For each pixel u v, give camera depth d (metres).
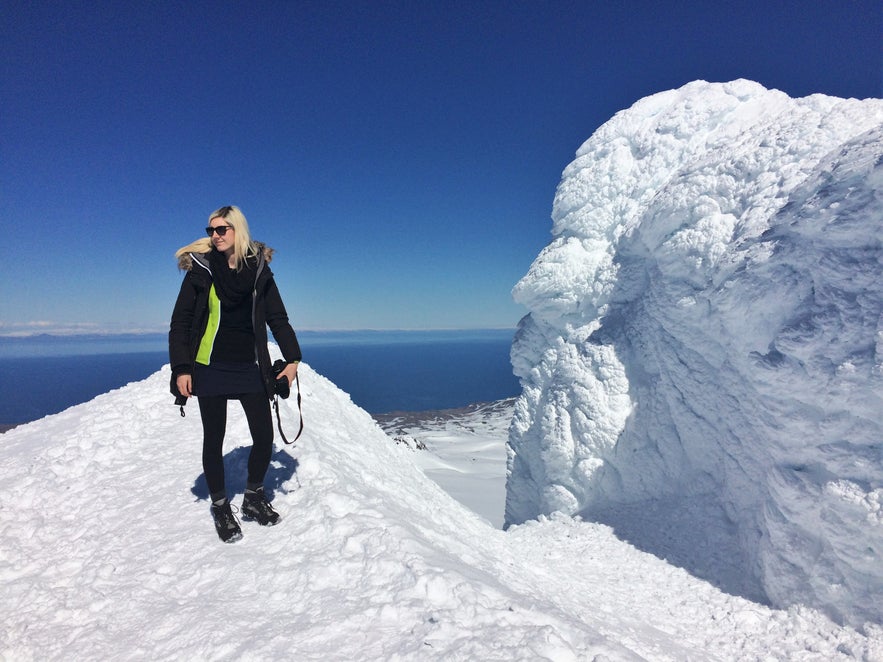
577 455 6.79
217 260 2.84
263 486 3.52
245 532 2.98
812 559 3.61
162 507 3.36
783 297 4.20
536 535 5.98
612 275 7.61
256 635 2.12
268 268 2.99
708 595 4.08
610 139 8.60
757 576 4.01
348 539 2.71
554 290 8.41
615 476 6.46
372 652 1.97
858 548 3.31
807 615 3.49
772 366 3.97
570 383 7.14
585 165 8.80
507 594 2.51
